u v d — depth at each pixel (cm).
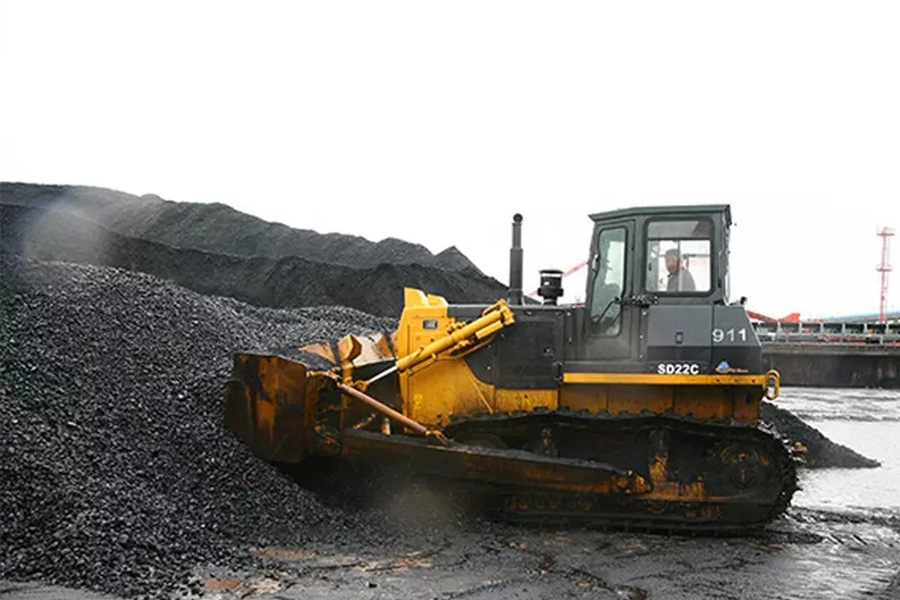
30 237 2217
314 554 699
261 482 788
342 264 3031
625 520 842
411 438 834
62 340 886
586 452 870
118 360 895
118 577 589
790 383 4059
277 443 817
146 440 785
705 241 859
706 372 831
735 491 823
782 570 725
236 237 3409
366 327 1555
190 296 1155
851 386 4025
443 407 910
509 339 900
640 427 839
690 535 837
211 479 773
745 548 797
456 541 775
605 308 884
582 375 863
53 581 583
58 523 626
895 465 1523
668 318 845
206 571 634
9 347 831
